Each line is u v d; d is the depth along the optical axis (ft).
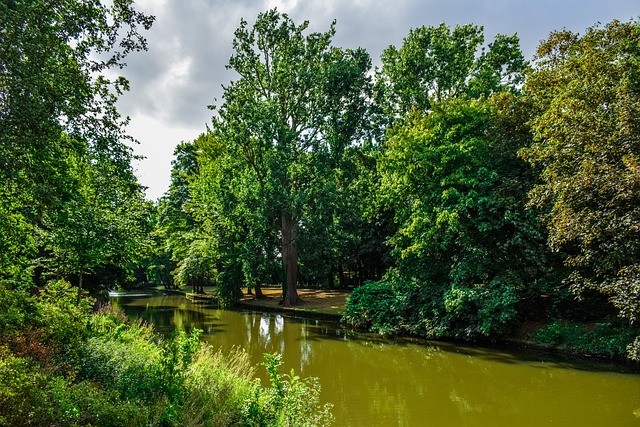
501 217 48.75
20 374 16.05
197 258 119.65
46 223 37.58
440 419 26.61
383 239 102.32
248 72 92.73
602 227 27.89
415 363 42.09
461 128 54.80
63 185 32.07
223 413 20.27
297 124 96.94
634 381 33.19
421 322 55.42
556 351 43.45
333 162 89.51
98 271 69.97
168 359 24.48
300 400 23.45
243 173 94.02
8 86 20.29
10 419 14.07
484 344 49.83
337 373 38.63
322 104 92.12
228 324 70.49
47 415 15.16
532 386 33.04
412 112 65.00
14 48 20.18
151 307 105.09
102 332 33.24
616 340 39.73
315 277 119.34
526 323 49.60
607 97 33.24
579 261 31.35
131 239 44.78
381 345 51.24
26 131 21.52
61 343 25.41
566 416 26.43
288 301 93.50
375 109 93.66
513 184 47.96
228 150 92.22
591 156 29.81
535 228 46.75
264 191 84.99
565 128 32.68
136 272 228.22
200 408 20.93
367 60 95.30
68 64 26.07
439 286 57.00
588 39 40.86
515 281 49.47
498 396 31.01
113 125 28.58
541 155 36.11
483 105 56.29
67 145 26.81
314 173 88.53
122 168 35.76
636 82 34.40
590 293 46.16
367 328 63.21
